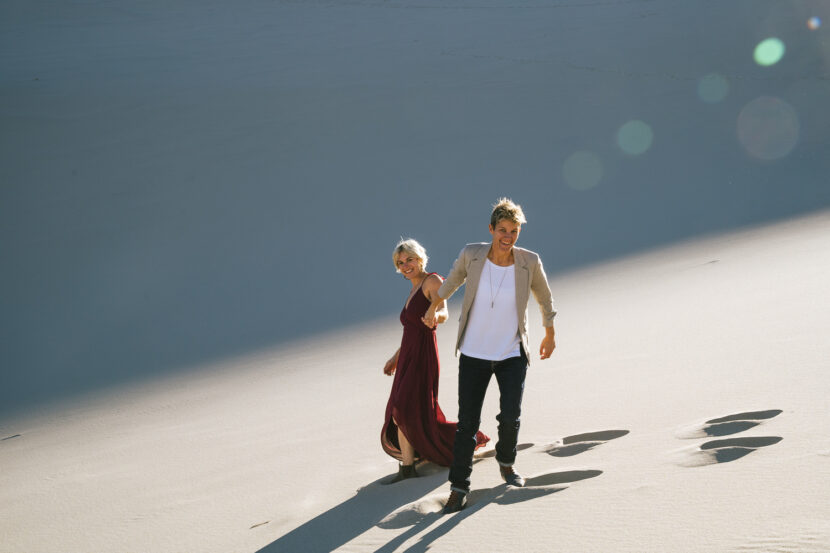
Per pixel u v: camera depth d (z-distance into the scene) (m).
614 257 14.66
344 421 6.03
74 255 17.86
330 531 3.70
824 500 2.68
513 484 3.73
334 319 12.56
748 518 2.69
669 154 25.02
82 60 37.75
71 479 5.71
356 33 44.94
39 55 39.06
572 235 17.39
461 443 3.74
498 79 34.97
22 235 19.09
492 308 3.90
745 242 13.30
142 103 30.38
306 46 41.47
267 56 39.16
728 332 6.23
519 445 4.48
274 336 11.88
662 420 4.27
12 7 50.31
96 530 4.43
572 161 24.50
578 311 9.51
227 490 4.76
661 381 5.17
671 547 2.61
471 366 3.90
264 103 30.67
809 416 3.68
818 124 27.61
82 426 7.84
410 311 4.40
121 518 4.58
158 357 11.56
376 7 52.12
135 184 22.59
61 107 29.53
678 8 51.62
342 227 19.22
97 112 29.11
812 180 20.47
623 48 41.28
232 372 9.60
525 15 50.44
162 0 53.88
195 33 44.81
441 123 28.64
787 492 2.83
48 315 14.48
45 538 4.45
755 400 4.18
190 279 16.12
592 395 5.23
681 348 6.08
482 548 3.01
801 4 50.00
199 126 27.77
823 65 36.81
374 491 4.21
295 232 18.92
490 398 5.88
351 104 30.72
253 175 23.36
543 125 28.52
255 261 17.03
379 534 3.50
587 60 38.88
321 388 7.58
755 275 9.30
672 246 14.80
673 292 9.46
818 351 4.88
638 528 2.83
